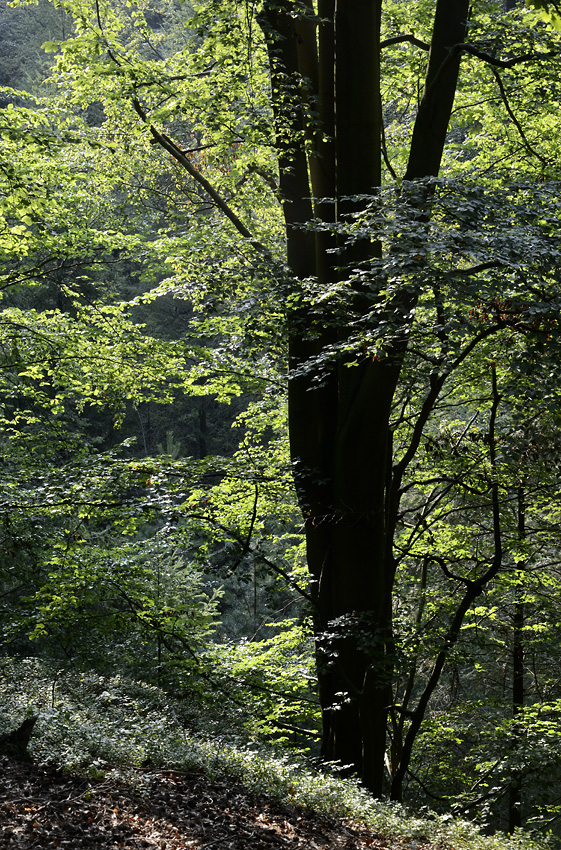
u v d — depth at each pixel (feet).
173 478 37.19
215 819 22.29
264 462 43.91
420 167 35.70
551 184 31.09
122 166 49.24
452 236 27.35
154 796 22.86
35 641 56.08
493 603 52.60
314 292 33.91
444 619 51.49
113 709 37.73
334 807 26.61
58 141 37.58
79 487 33.94
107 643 44.96
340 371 37.50
